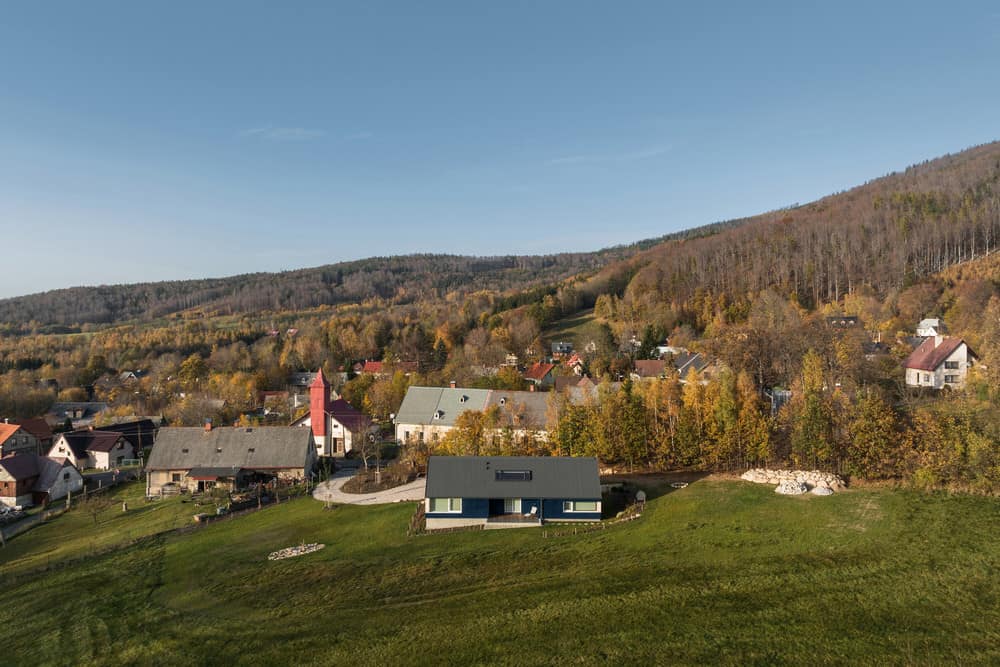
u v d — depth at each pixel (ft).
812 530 124.77
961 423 147.13
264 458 219.00
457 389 247.91
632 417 182.50
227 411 347.56
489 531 141.79
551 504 148.56
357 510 168.76
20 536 179.22
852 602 92.07
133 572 134.00
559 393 214.07
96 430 299.79
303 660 88.07
